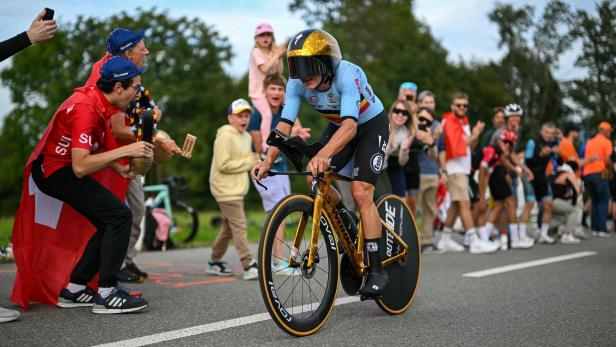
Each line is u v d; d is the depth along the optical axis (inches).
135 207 429.4
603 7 2121.1
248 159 462.9
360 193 317.4
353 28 3474.4
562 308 356.5
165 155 374.0
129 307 330.0
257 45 533.0
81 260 347.3
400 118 564.7
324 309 301.6
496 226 757.9
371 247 317.4
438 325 312.0
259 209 3467.0
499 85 3710.6
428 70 3422.7
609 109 2282.2
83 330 293.1
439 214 822.5
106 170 355.3
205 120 3147.1
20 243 335.0
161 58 3051.2
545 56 3617.1
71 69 2792.8
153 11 3085.6
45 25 305.9
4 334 284.2
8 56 301.9
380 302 328.5
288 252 331.3
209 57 3198.8
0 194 2962.6
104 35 2844.5
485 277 470.6
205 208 3206.2
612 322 321.7
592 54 2215.8
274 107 494.0
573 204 780.0
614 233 938.7
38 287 342.3
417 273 354.9
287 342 275.3
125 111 369.1
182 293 394.9
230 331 294.4
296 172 298.4
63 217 345.4
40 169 332.2
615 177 968.3
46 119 2701.8
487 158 677.9
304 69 290.8
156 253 643.5
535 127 3572.8
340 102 306.2
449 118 668.7
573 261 569.6
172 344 268.8
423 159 657.0
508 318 329.4
